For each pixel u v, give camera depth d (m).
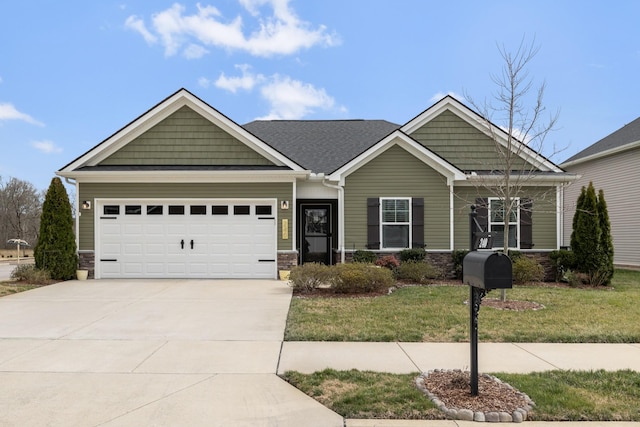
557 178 13.03
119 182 12.45
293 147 15.58
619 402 3.89
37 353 5.38
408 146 13.02
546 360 5.16
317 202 14.54
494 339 6.05
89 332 6.43
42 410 3.72
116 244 12.48
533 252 13.10
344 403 3.84
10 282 11.55
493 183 12.80
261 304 8.57
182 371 4.73
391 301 8.77
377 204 12.96
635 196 17.67
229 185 12.53
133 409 3.74
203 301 8.93
